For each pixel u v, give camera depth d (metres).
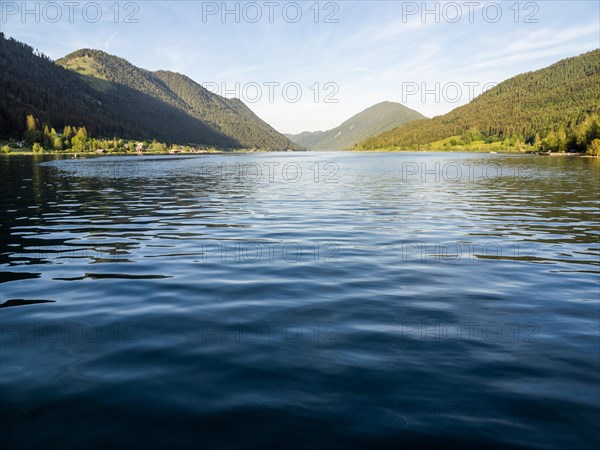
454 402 5.62
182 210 26.27
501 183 48.62
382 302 9.79
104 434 4.97
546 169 76.06
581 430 5.05
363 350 7.23
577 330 8.15
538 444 4.80
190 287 10.89
